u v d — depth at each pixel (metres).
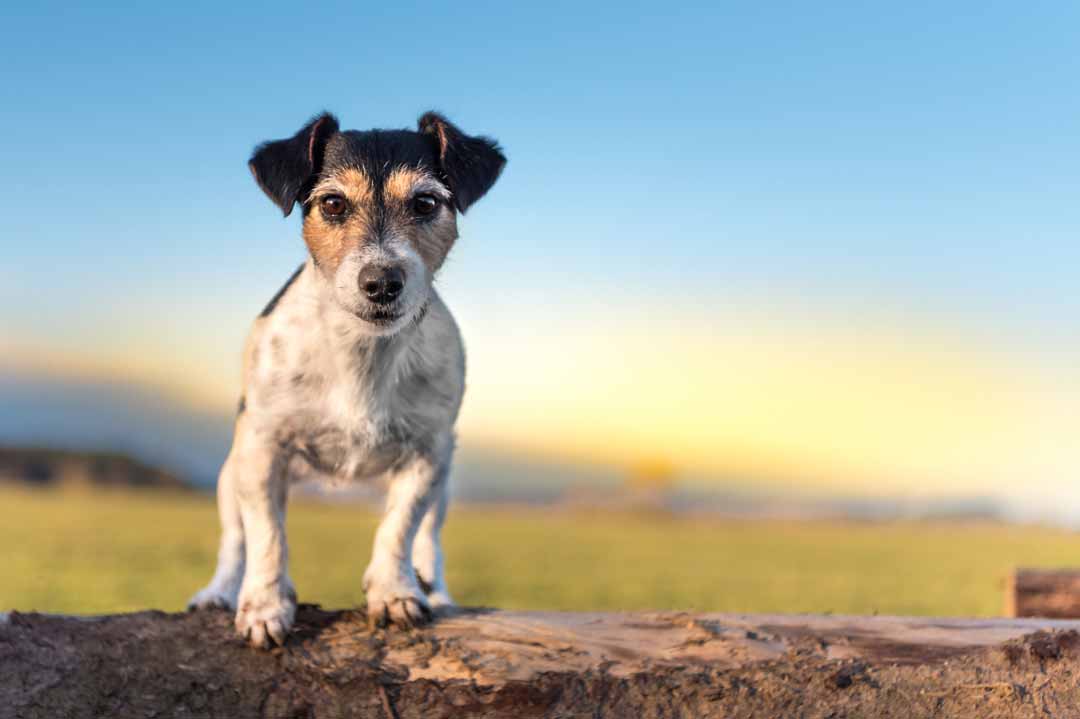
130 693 0.95
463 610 1.05
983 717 0.91
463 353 1.14
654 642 0.99
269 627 0.99
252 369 1.06
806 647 0.98
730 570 2.57
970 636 0.99
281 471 1.06
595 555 3.04
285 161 1.07
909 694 0.93
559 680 0.95
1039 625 1.00
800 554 3.31
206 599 1.09
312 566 2.26
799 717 0.92
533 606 1.80
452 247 1.11
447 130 1.10
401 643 0.99
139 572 1.96
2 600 1.63
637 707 0.93
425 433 1.07
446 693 0.95
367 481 1.13
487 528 4.44
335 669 0.97
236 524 1.13
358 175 1.06
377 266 1.01
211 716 0.94
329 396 1.05
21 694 0.94
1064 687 0.92
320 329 1.04
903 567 2.80
